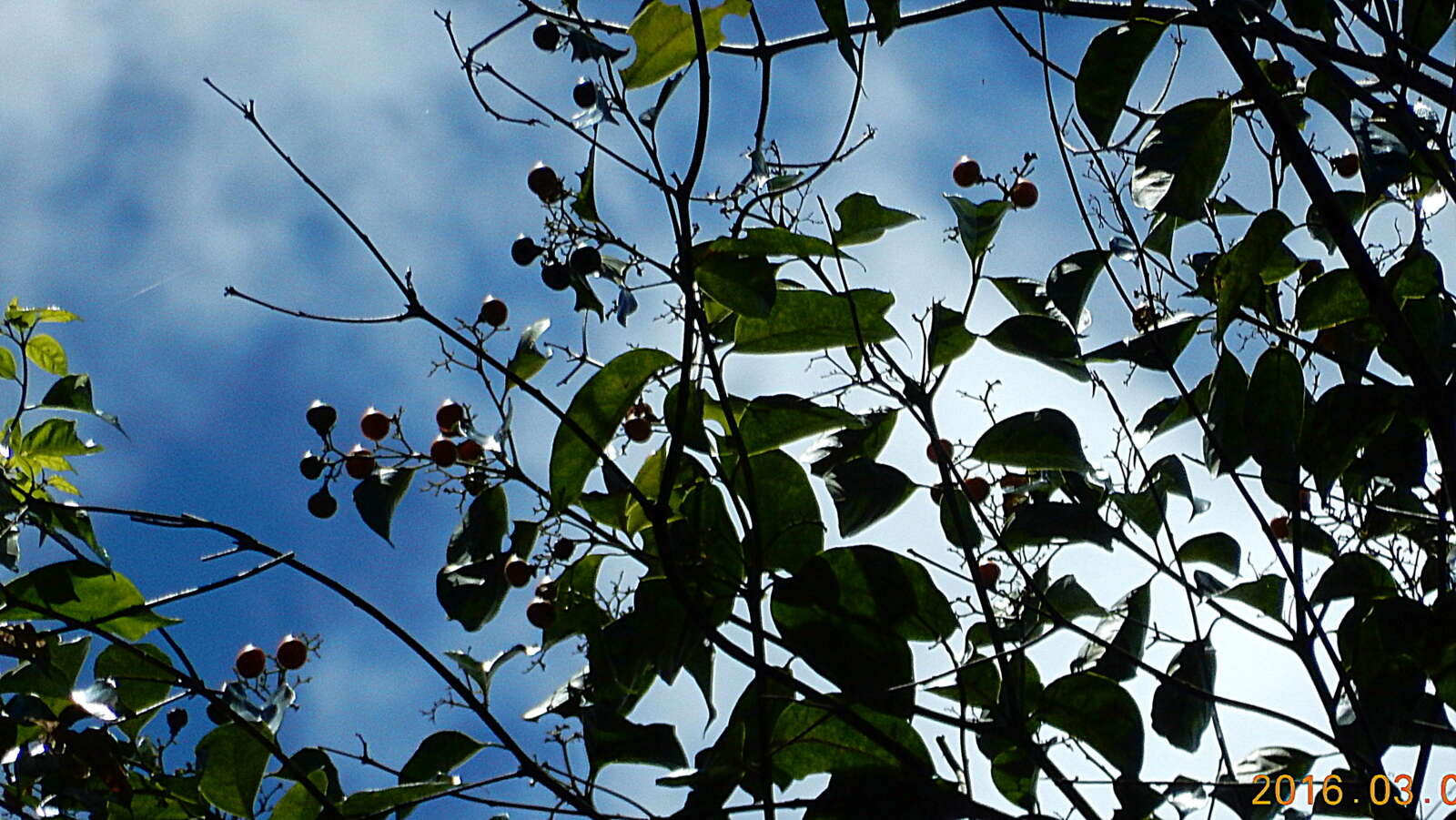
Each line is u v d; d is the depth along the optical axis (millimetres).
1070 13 1035
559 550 1055
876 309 1053
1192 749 1056
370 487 1047
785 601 1035
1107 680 1048
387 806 1015
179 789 1058
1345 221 1024
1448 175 1010
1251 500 1029
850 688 1022
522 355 1051
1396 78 1011
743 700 1046
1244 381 1050
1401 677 1032
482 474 1047
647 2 1014
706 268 1018
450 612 1042
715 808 1019
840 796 1015
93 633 1012
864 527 1043
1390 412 1047
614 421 1031
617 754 1048
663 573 1042
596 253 1011
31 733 1041
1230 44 1020
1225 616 1034
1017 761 1052
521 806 1009
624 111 1008
